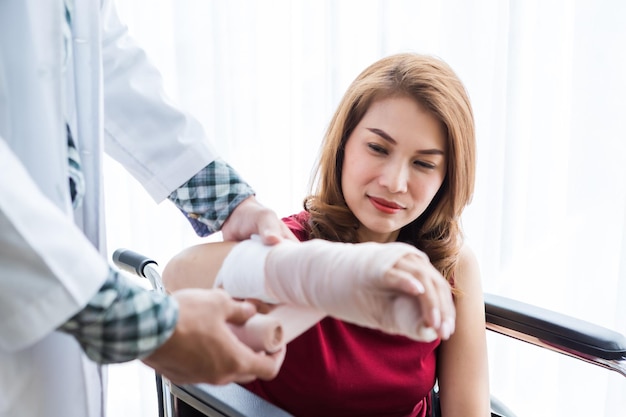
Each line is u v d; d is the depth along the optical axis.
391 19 1.52
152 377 1.87
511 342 1.57
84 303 0.57
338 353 1.04
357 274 0.62
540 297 1.51
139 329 0.58
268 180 1.76
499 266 1.51
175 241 1.84
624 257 1.38
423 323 0.60
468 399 1.11
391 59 1.06
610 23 1.35
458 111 1.01
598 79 1.38
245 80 1.71
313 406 1.04
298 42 1.67
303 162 1.72
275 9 1.66
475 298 1.14
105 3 0.90
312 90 1.67
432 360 1.12
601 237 1.44
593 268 1.46
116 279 0.60
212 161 0.92
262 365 0.65
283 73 1.69
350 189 1.03
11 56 0.70
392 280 0.60
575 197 1.44
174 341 0.60
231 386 0.84
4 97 0.71
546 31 1.40
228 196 0.90
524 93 1.43
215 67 1.70
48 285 0.56
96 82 0.80
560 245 1.48
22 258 0.55
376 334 1.06
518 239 1.50
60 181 0.72
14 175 0.55
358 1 1.56
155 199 0.95
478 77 1.48
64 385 0.74
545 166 1.45
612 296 1.46
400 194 0.99
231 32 1.68
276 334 0.66
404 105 0.98
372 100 1.01
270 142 1.74
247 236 0.89
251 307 0.67
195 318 0.61
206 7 1.71
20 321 0.56
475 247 1.56
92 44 0.79
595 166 1.42
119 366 1.90
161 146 0.92
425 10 1.51
